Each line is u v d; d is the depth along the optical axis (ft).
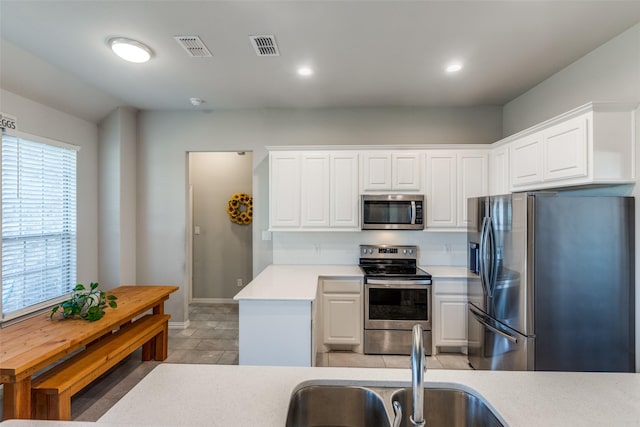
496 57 8.65
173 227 13.14
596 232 6.98
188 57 8.67
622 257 6.98
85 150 11.81
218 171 16.71
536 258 7.00
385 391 3.83
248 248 16.66
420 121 12.59
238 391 3.64
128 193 12.80
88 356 7.42
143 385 3.75
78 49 8.25
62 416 6.22
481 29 7.34
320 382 3.91
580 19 6.95
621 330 6.98
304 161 11.58
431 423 3.81
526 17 6.88
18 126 9.31
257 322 7.93
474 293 9.39
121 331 9.04
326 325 10.69
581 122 7.16
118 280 12.32
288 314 7.89
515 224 7.38
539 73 9.61
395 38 7.73
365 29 7.36
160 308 10.44
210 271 16.72
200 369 4.16
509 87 10.68
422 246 12.44
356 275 10.64
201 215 16.76
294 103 12.29
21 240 9.46
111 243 12.36
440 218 11.37
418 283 10.40
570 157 7.48
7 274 9.05
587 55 8.47
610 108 6.94
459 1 6.38
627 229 6.98
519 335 7.27
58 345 6.17
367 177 11.47
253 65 9.14
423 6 6.53
